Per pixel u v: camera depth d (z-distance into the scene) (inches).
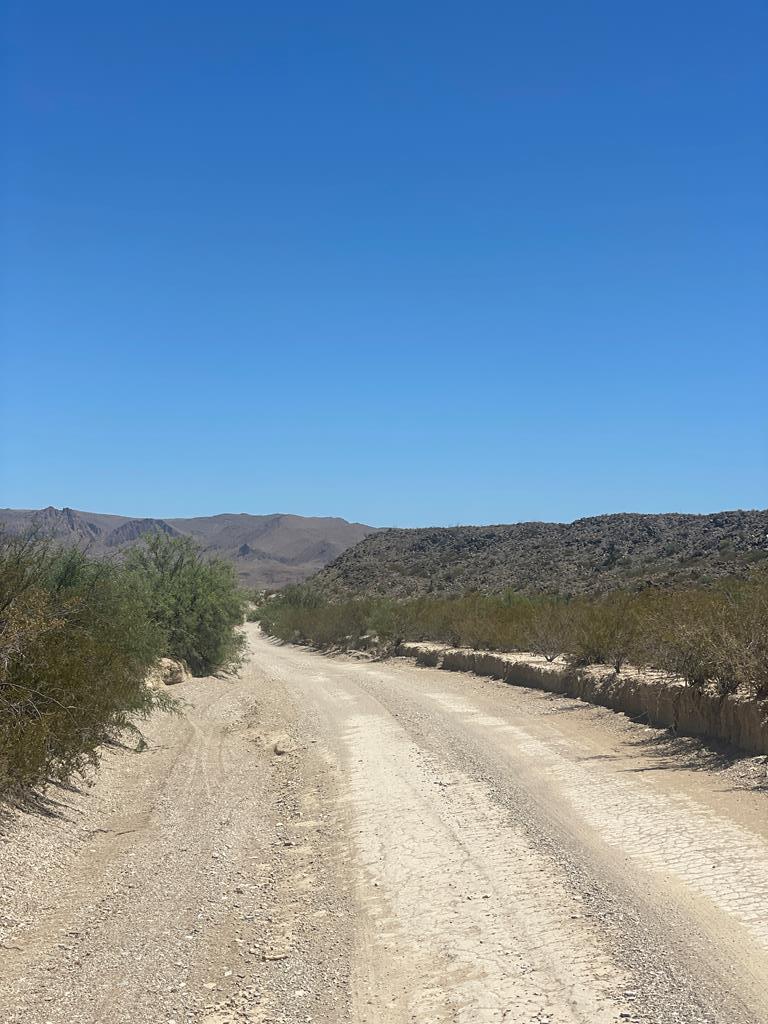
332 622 2127.2
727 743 556.4
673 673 681.0
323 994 261.1
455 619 1593.3
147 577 1299.2
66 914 333.7
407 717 832.3
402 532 4522.6
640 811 434.6
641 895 317.4
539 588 2930.6
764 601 582.2
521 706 852.0
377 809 486.9
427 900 333.7
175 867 399.9
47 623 473.1
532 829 417.1
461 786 522.0
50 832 424.5
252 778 624.7
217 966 284.7
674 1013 227.1
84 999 259.1
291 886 371.6
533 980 255.0
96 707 524.7
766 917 287.7
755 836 378.0
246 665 1667.1
